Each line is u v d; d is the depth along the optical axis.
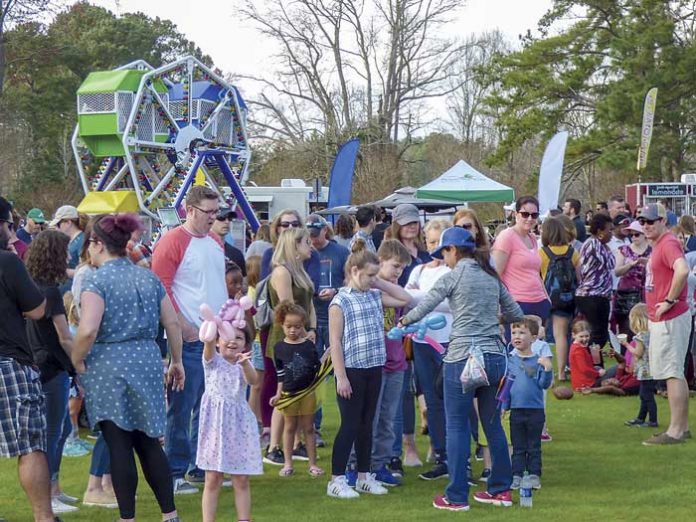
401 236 8.69
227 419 6.18
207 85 21.45
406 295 7.63
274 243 9.14
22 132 52.44
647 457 8.55
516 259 8.98
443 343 7.84
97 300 6.02
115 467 6.08
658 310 8.98
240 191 21.22
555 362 13.72
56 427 6.91
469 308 6.82
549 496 7.29
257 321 8.48
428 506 7.04
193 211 7.34
